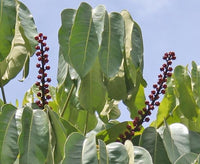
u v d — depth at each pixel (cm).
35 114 393
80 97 443
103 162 370
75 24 420
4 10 422
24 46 459
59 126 403
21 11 464
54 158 398
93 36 421
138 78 469
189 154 388
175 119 499
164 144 414
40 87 457
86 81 444
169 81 505
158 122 502
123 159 372
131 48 448
